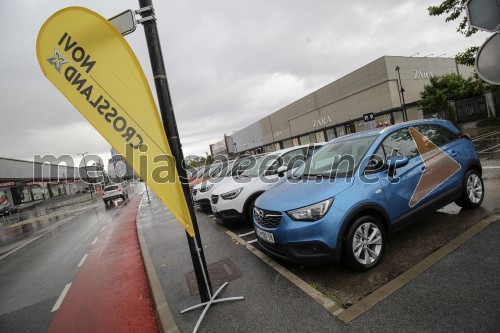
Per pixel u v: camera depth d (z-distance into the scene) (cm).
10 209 3266
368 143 374
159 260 516
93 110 295
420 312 235
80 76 293
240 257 442
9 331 370
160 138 291
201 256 317
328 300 278
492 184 541
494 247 304
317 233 304
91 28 288
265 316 276
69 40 290
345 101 3080
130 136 293
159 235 725
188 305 330
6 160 3600
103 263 601
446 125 443
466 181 420
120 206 1923
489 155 849
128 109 291
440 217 430
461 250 313
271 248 356
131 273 505
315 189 342
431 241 359
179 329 286
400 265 318
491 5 204
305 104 3756
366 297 269
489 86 1989
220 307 309
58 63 293
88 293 451
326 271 340
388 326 227
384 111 2623
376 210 328
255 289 331
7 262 783
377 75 2655
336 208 308
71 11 287
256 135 5619
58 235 1117
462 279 264
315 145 671
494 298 233
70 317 380
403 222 350
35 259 757
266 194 412
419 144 396
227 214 604
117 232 939
